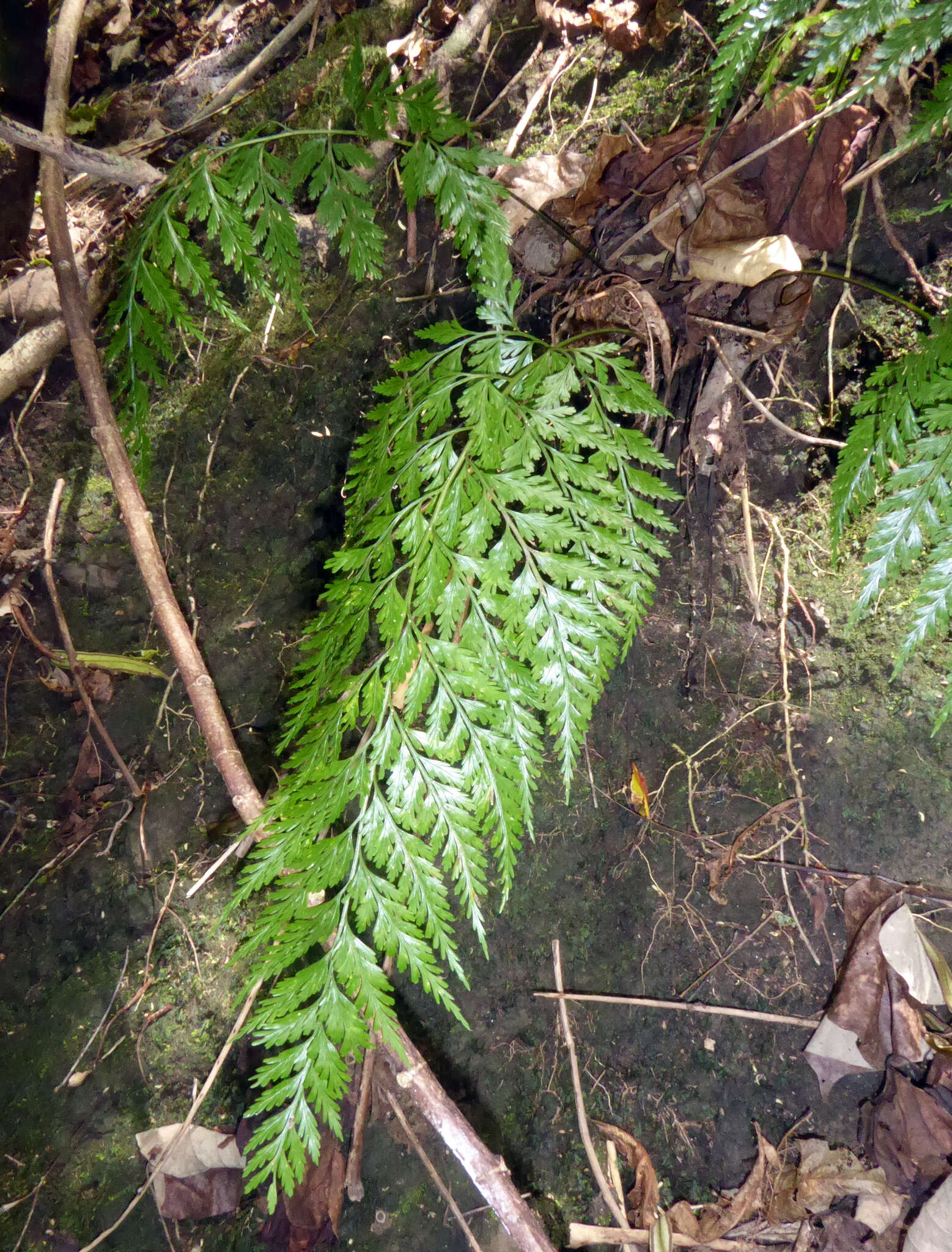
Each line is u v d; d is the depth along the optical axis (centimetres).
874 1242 47
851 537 53
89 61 66
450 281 58
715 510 54
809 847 52
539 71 58
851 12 35
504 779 41
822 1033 50
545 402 44
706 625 55
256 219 59
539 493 43
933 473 41
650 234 51
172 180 47
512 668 42
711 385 53
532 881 54
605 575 42
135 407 50
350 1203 51
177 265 47
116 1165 52
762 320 51
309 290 59
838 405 53
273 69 64
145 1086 54
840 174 50
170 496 60
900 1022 49
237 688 59
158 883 57
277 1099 39
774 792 53
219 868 56
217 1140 52
